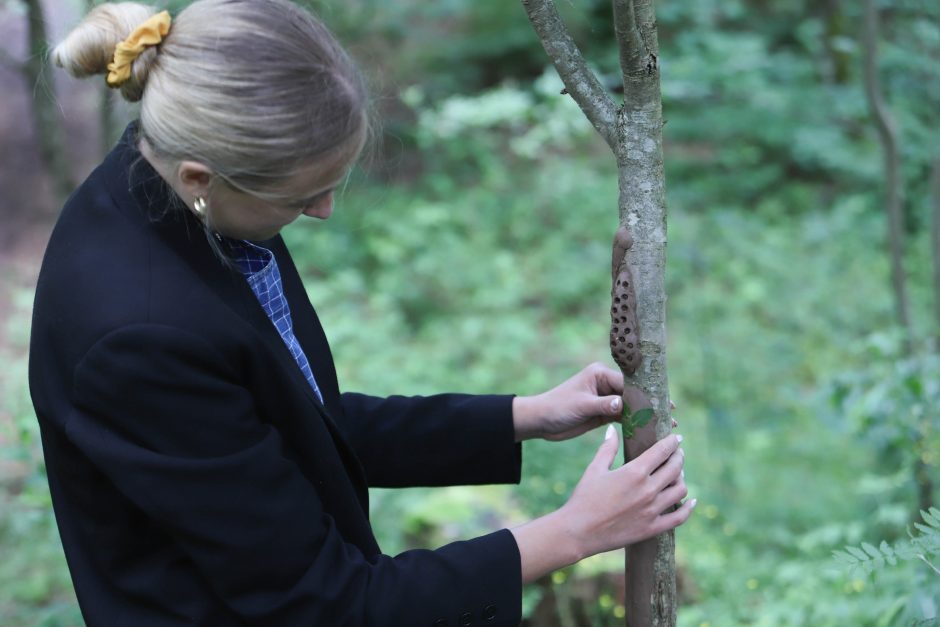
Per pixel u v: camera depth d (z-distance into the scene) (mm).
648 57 1254
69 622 2357
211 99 1090
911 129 5211
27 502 2609
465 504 3422
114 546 1231
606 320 6227
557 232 7062
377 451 1620
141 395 1127
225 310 1202
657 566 1389
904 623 1731
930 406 2895
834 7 7238
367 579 1228
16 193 6840
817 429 4828
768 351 5715
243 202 1166
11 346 5105
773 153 8164
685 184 7668
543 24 1292
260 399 1245
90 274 1172
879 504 3480
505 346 5695
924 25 4836
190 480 1134
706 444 4758
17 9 3768
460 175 7766
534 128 8203
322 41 1149
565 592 2914
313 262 6344
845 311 6148
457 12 8766
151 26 1147
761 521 3934
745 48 6727
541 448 2793
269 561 1167
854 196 7562
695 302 6215
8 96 8008
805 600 2865
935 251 4406
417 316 6145
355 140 1155
